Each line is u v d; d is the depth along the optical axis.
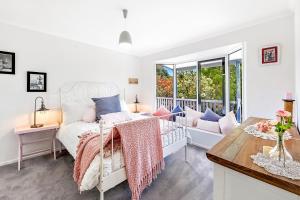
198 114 3.47
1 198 1.67
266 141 1.14
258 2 1.88
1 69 2.36
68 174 2.16
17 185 1.90
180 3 1.89
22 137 2.57
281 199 0.69
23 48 2.55
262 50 2.32
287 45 2.12
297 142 1.15
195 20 2.33
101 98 3.02
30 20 2.35
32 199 1.66
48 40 2.80
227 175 0.86
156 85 4.23
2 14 2.18
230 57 3.22
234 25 2.49
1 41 2.36
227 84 3.23
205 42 3.02
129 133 1.55
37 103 2.70
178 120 2.83
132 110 4.21
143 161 1.66
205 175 2.13
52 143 2.85
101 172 1.34
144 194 1.75
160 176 2.10
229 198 0.86
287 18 2.11
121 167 1.52
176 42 3.29
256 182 0.76
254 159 0.85
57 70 2.91
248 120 1.88
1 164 2.39
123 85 4.02
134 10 2.05
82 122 2.73
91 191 1.80
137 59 4.32
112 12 2.10
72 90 3.09
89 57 3.36
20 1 1.86
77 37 3.03
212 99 3.53
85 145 1.63
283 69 2.16
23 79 2.56
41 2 1.88
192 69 3.92
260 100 2.37
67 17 2.25
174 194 1.75
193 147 3.11
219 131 2.92
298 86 1.76
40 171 2.23
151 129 1.80
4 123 2.41
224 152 0.95
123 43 2.05
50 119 2.83
